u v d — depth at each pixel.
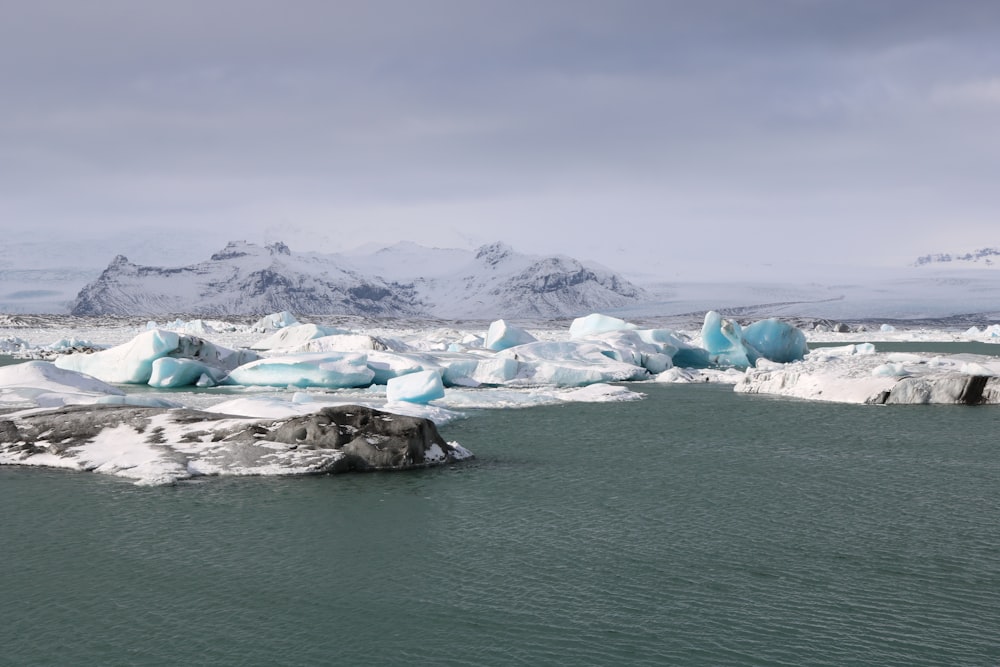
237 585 12.95
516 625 11.61
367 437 20.23
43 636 11.26
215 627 11.52
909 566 13.96
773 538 15.48
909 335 123.19
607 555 14.45
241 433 20.30
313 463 19.41
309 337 60.19
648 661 10.59
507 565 13.90
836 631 11.44
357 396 35.69
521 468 21.14
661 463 22.12
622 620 11.77
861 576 13.49
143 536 15.09
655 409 32.91
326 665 10.49
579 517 16.73
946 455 23.50
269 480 18.73
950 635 11.32
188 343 42.62
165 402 26.77
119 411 21.94
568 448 24.20
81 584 12.97
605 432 27.14
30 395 26.66
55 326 122.75
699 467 21.64
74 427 21.23
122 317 160.25
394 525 15.91
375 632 11.38
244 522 15.91
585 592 12.77
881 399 34.62
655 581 13.22
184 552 14.31
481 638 11.22
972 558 14.38
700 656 10.72
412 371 41.50
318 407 23.30
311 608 12.14
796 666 10.45
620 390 37.62
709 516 16.92
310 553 14.34
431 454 21.02
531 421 29.38
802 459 22.89
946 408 33.31
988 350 83.94
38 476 19.03
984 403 34.25
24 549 14.41
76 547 14.52
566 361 45.62
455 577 13.33
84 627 11.52
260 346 62.66
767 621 11.76
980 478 20.59
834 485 19.77
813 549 14.85
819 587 13.02
